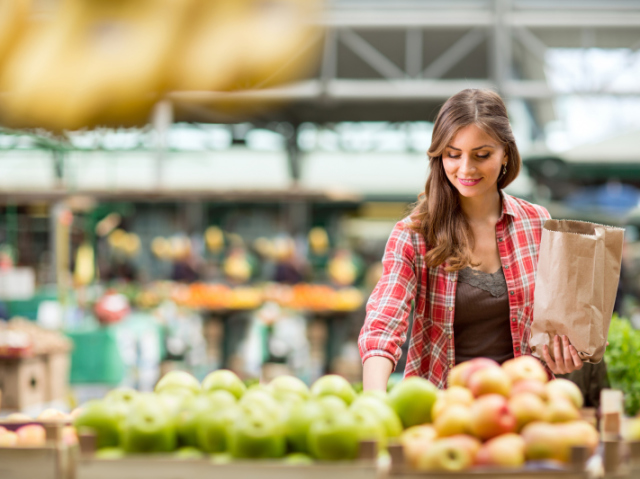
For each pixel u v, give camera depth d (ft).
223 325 25.26
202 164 43.86
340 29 35.37
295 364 25.61
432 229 5.97
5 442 4.02
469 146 5.50
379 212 42.45
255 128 45.62
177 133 44.34
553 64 36.06
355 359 24.66
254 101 36.73
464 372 4.13
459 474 3.33
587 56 35.94
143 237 41.32
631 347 6.63
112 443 3.76
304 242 39.93
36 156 35.91
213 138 45.39
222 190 24.26
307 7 12.48
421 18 35.14
